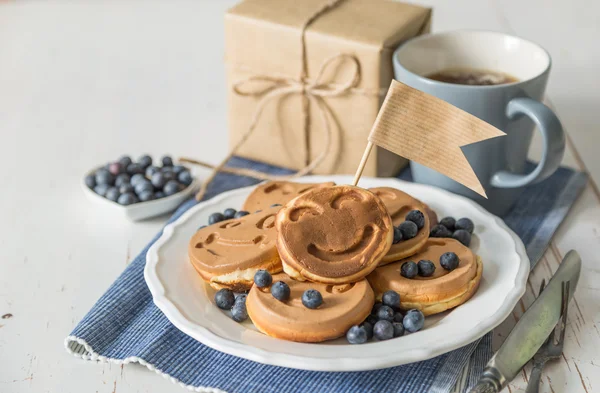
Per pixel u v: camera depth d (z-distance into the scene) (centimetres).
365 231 74
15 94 111
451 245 77
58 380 72
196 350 73
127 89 112
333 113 90
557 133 81
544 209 88
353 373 71
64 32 128
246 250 76
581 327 75
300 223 74
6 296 80
